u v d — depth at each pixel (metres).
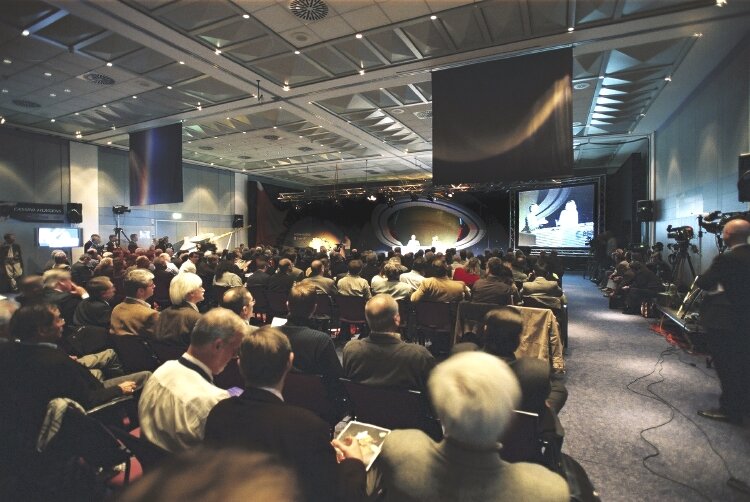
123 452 1.87
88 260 7.69
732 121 6.01
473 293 4.39
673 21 5.42
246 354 1.40
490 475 0.98
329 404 2.29
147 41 6.09
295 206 20.67
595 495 1.52
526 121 5.66
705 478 2.43
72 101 8.68
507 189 16.42
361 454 1.48
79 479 1.82
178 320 2.66
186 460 0.38
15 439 1.78
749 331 2.98
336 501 1.17
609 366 4.48
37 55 6.57
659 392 3.72
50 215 11.23
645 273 7.25
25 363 1.88
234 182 17.52
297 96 8.41
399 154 14.25
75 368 2.00
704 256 6.88
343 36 5.96
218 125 10.69
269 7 5.25
